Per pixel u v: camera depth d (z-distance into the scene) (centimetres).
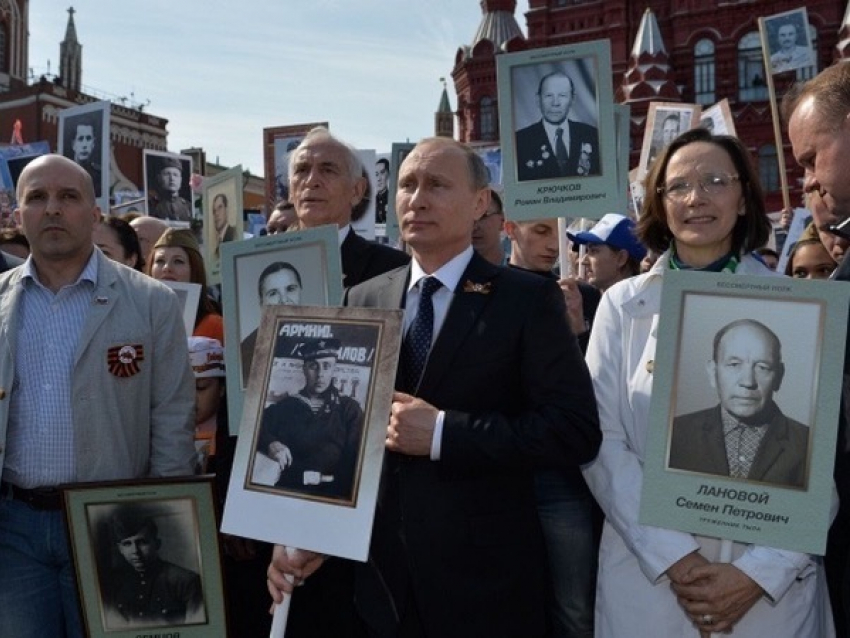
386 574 254
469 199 264
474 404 254
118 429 308
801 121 240
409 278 282
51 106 4025
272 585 262
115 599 292
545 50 341
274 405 250
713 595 236
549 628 274
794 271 376
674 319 238
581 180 338
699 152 267
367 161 675
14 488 307
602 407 274
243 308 312
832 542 249
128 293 318
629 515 256
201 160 2475
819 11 2544
